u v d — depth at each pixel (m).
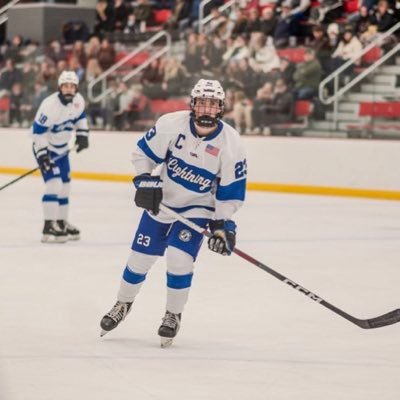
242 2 28.92
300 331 9.68
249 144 25.92
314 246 15.98
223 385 7.62
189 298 11.34
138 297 11.23
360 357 8.63
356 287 12.35
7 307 10.63
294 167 25.22
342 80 25.14
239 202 8.66
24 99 29.84
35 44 32.88
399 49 24.70
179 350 8.77
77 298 11.21
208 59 27.05
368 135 24.84
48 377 7.76
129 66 28.64
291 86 25.73
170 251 8.73
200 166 8.62
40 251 15.00
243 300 11.27
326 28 25.81
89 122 28.92
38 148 15.36
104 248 15.36
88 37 31.08
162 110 27.73
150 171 8.80
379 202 23.25
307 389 7.56
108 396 7.24
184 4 29.61
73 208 21.09
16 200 22.70
